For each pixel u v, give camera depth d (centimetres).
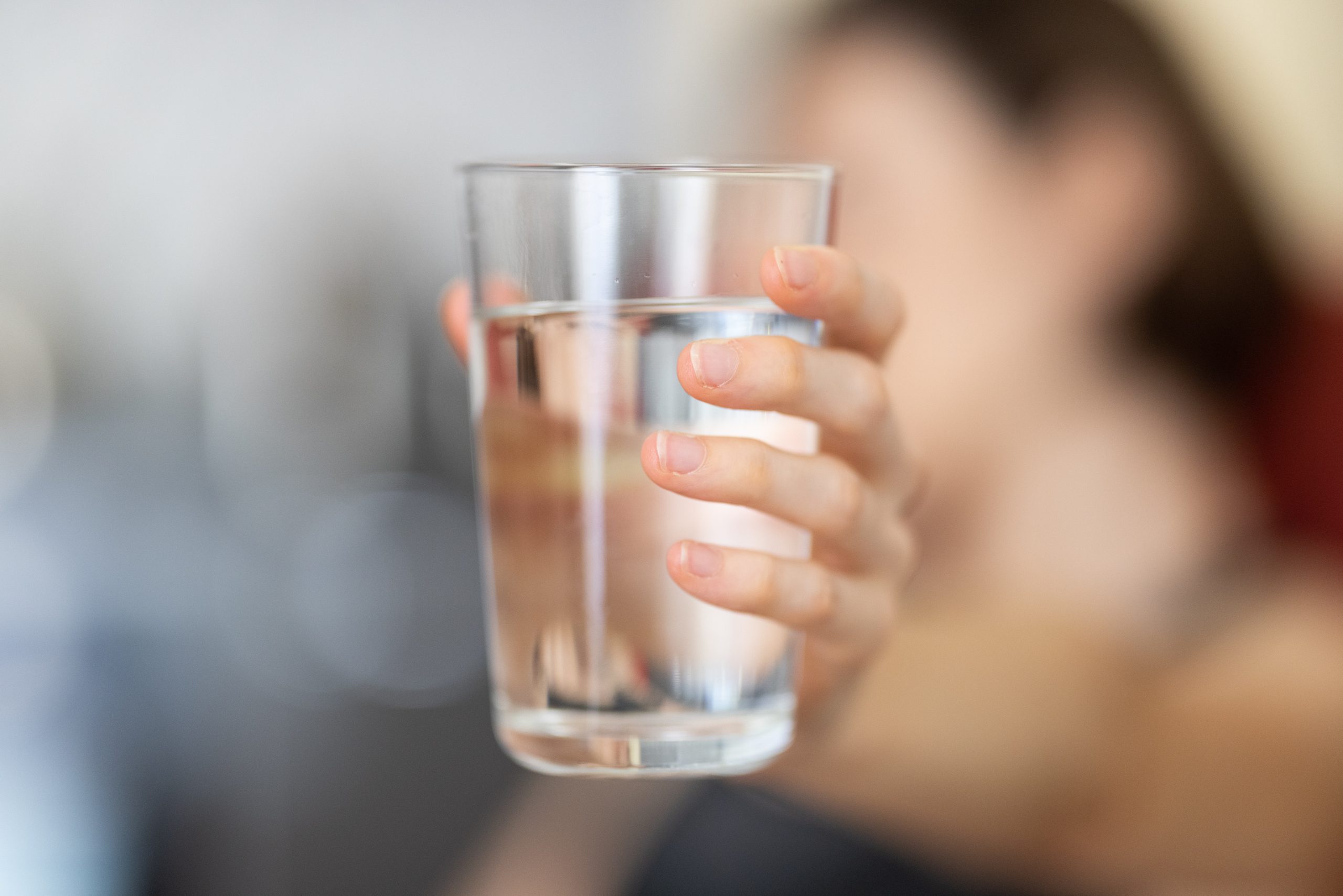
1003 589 101
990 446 114
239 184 289
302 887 194
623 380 59
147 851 185
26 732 188
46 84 282
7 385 262
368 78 295
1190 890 89
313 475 255
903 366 113
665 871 114
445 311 69
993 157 112
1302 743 89
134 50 284
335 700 203
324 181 292
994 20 112
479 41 298
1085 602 99
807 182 59
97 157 283
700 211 58
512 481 60
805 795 85
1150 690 93
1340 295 117
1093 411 114
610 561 59
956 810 85
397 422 265
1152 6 119
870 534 61
